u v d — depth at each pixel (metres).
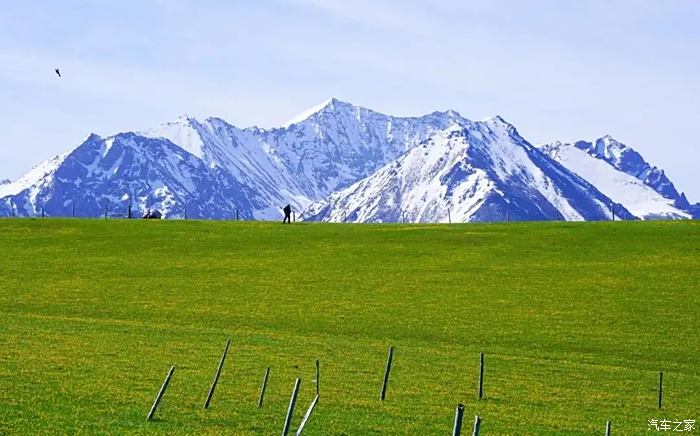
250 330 87.56
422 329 89.75
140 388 59.62
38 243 137.38
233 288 108.25
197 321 91.19
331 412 55.84
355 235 147.38
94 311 94.50
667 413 61.50
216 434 48.09
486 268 120.94
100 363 67.38
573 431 54.84
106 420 49.91
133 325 86.81
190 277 114.56
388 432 51.44
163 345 76.56
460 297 104.31
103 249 133.38
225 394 59.53
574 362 77.88
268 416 53.56
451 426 54.03
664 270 118.06
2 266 118.88
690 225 150.62
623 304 100.75
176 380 63.09
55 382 59.72
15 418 49.25
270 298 102.88
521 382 68.88
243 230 152.75
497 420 56.44
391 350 62.34
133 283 110.19
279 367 70.06
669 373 75.06
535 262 124.44
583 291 107.19
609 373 73.62
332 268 121.00
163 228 153.62
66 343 74.88
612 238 140.25
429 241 141.12
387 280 113.69
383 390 61.50
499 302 101.94
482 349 82.19
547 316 95.62
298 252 132.62
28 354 69.12
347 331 88.38
